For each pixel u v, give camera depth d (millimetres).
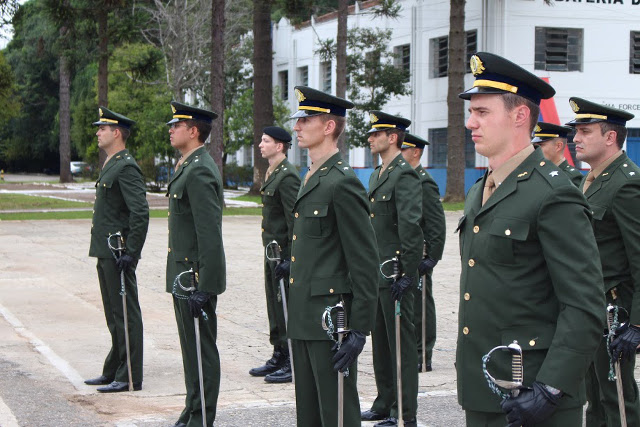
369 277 4484
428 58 34500
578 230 3180
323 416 4570
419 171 7453
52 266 14680
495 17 30938
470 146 33562
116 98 44812
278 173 7586
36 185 48750
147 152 40562
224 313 10625
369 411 6270
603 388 5297
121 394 6793
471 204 3561
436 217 7336
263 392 6945
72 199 34219
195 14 37062
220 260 5652
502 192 3367
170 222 5922
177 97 35562
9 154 72062
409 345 6094
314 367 4586
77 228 22250
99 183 7059
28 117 69938
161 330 9484
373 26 37375
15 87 37312
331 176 4621
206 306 5754
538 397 3072
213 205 5668
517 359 3189
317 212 4602
